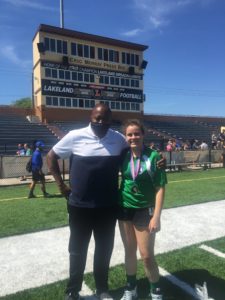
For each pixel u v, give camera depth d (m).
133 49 34.41
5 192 11.91
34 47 31.42
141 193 3.45
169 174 16.80
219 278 4.26
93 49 32.06
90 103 32.00
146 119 37.06
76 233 3.62
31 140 24.38
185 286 4.06
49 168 3.65
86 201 3.52
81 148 3.51
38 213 8.01
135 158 3.49
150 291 3.84
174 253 5.12
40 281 4.29
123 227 3.60
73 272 3.65
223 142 25.44
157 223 3.36
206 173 17.02
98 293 3.79
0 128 25.75
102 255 3.71
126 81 34.09
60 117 30.48
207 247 5.39
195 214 7.62
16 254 5.24
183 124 38.19
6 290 4.06
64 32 30.39
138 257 4.93
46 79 29.88
